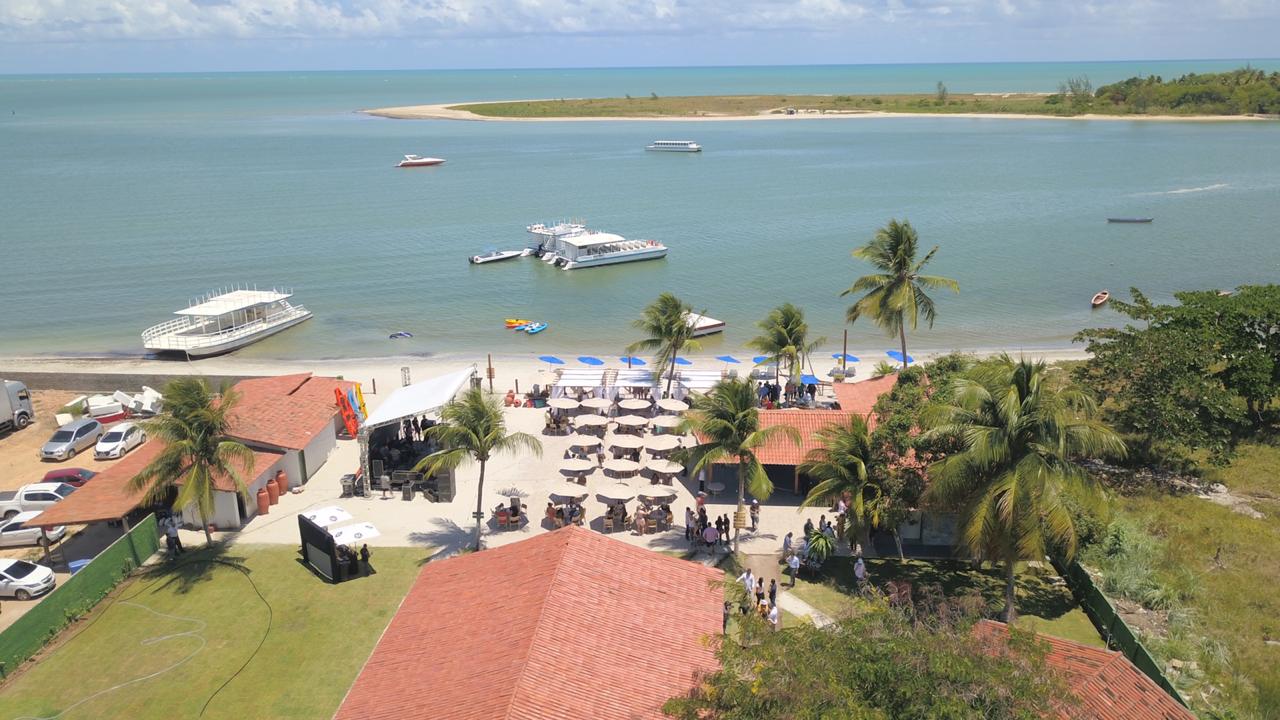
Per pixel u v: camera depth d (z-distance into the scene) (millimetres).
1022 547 33562
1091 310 93125
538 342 84125
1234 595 38094
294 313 89500
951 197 157000
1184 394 49750
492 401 44094
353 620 37062
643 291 101688
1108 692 26312
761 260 115250
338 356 79750
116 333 86062
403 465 52438
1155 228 130625
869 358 77812
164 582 40062
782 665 22094
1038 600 38562
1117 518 42438
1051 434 33250
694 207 151125
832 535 42594
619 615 28281
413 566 41625
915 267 61562
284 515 46938
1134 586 37844
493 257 114250
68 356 79438
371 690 26359
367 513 47344
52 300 96375
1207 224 132875
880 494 39344
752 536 44375
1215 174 179375
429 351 81250
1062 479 33719
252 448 49500
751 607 34281
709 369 72812
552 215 144875
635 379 63938
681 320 61312
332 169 197000
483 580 30750
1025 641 24672
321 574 40812
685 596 30266
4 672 33000
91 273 106750
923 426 35812
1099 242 122188
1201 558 41219
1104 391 53781
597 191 168125
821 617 36906
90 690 32500
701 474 51406
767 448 48094
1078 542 39594
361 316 92125
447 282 105688
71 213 142625
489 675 25172
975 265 110375
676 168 197750
